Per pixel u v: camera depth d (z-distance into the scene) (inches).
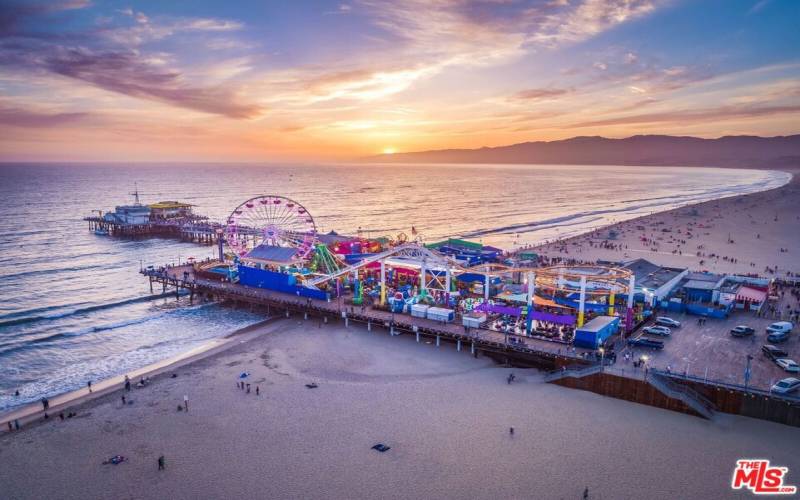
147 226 7091.5
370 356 2541.8
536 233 7288.4
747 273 4217.5
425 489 1507.1
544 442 1748.3
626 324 2564.0
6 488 1536.7
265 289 3631.9
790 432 1814.7
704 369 2134.6
